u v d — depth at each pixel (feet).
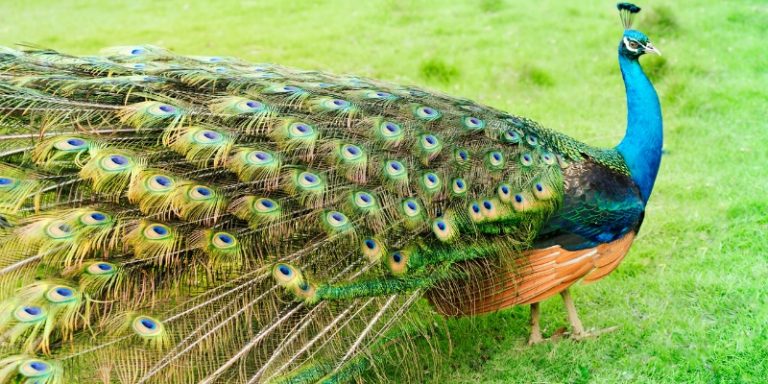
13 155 8.80
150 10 20.26
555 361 9.89
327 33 17.65
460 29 17.61
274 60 15.99
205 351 8.68
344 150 9.18
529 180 9.50
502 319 10.39
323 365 8.86
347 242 9.05
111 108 9.00
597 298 10.57
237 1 20.79
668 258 10.98
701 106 13.57
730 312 10.27
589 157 9.86
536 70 14.62
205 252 8.79
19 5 20.99
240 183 8.96
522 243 9.46
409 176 9.27
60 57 9.61
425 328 9.36
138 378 8.54
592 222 9.60
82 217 8.65
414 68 15.40
